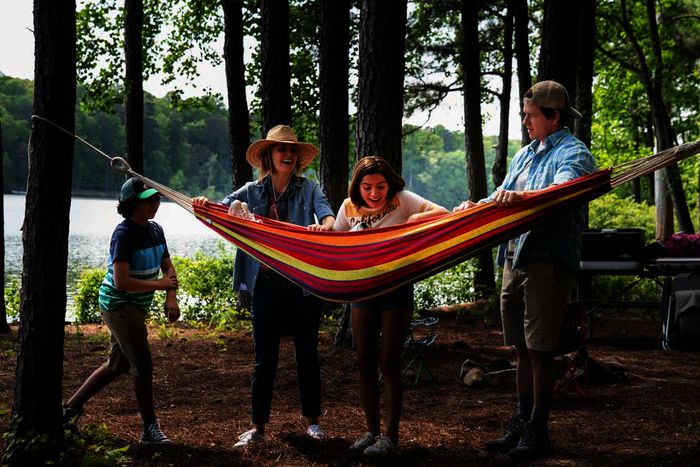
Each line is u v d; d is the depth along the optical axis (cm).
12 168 10950
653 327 1128
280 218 523
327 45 1166
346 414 596
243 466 461
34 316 462
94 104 1568
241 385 722
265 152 524
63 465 455
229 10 1241
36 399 462
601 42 2434
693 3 2352
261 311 504
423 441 511
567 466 446
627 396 653
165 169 12544
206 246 4084
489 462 462
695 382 718
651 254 930
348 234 468
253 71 1733
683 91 2420
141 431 538
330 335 993
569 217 456
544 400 462
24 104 11444
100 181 11438
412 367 799
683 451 472
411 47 1895
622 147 3525
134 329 486
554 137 467
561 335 597
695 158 2836
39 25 458
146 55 1777
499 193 439
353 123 1820
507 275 482
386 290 457
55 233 464
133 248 483
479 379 702
